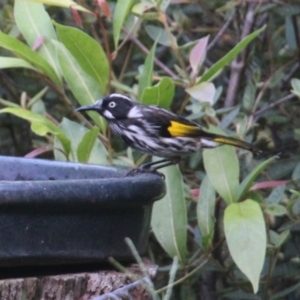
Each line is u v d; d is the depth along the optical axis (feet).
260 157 39.09
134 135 31.91
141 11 31.22
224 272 34.27
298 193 28.02
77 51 29.45
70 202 20.68
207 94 29.25
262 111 36.58
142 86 30.73
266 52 41.16
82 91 31.14
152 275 22.99
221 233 36.19
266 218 32.37
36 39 31.35
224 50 42.70
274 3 37.88
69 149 29.71
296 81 31.19
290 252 36.35
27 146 45.21
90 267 22.98
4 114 43.96
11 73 43.09
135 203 22.02
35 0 28.76
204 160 29.43
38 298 21.66
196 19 43.39
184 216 28.76
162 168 28.89
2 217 20.24
